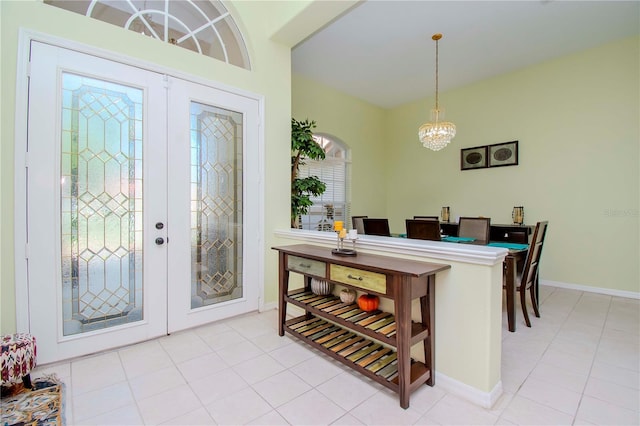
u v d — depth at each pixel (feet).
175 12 8.64
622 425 4.86
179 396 5.56
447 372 5.83
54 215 6.55
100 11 7.41
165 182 8.02
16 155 6.12
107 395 5.55
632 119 11.55
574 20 10.51
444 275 5.83
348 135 17.76
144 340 7.72
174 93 8.16
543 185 13.70
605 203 12.18
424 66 14.06
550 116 13.44
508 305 8.57
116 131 7.30
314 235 8.81
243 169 9.57
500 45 12.20
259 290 10.00
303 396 5.59
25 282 6.25
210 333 8.29
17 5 6.13
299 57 13.21
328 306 7.29
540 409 5.24
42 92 6.38
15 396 5.44
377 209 19.65
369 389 5.83
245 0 9.58
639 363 6.78
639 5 9.67
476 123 15.85
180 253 8.30
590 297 11.76
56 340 6.58
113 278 7.31
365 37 11.63
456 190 16.71
